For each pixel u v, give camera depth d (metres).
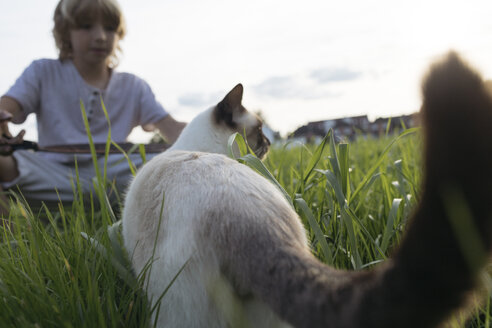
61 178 0.94
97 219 0.75
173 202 0.42
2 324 0.39
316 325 0.30
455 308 0.26
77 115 1.08
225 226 0.38
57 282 0.46
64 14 1.02
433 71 0.23
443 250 0.25
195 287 0.38
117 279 0.51
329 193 0.59
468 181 0.23
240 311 0.37
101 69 1.09
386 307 0.27
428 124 0.24
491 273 0.34
